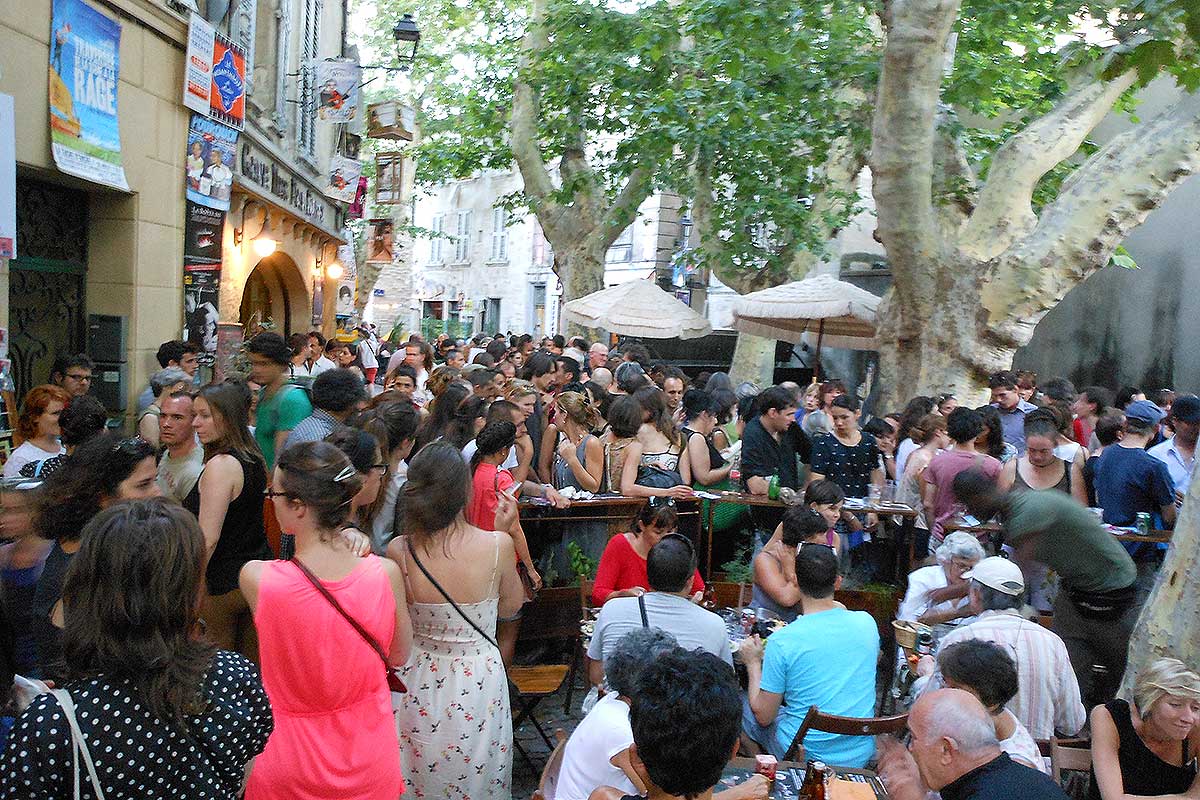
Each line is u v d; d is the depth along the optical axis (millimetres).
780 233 15359
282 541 4598
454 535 3875
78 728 2004
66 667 2146
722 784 3646
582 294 18219
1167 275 14305
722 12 10203
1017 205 10055
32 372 7992
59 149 7102
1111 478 6664
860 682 4270
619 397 6863
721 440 8586
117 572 2053
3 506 3551
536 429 7945
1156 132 9648
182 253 9922
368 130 19141
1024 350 16562
